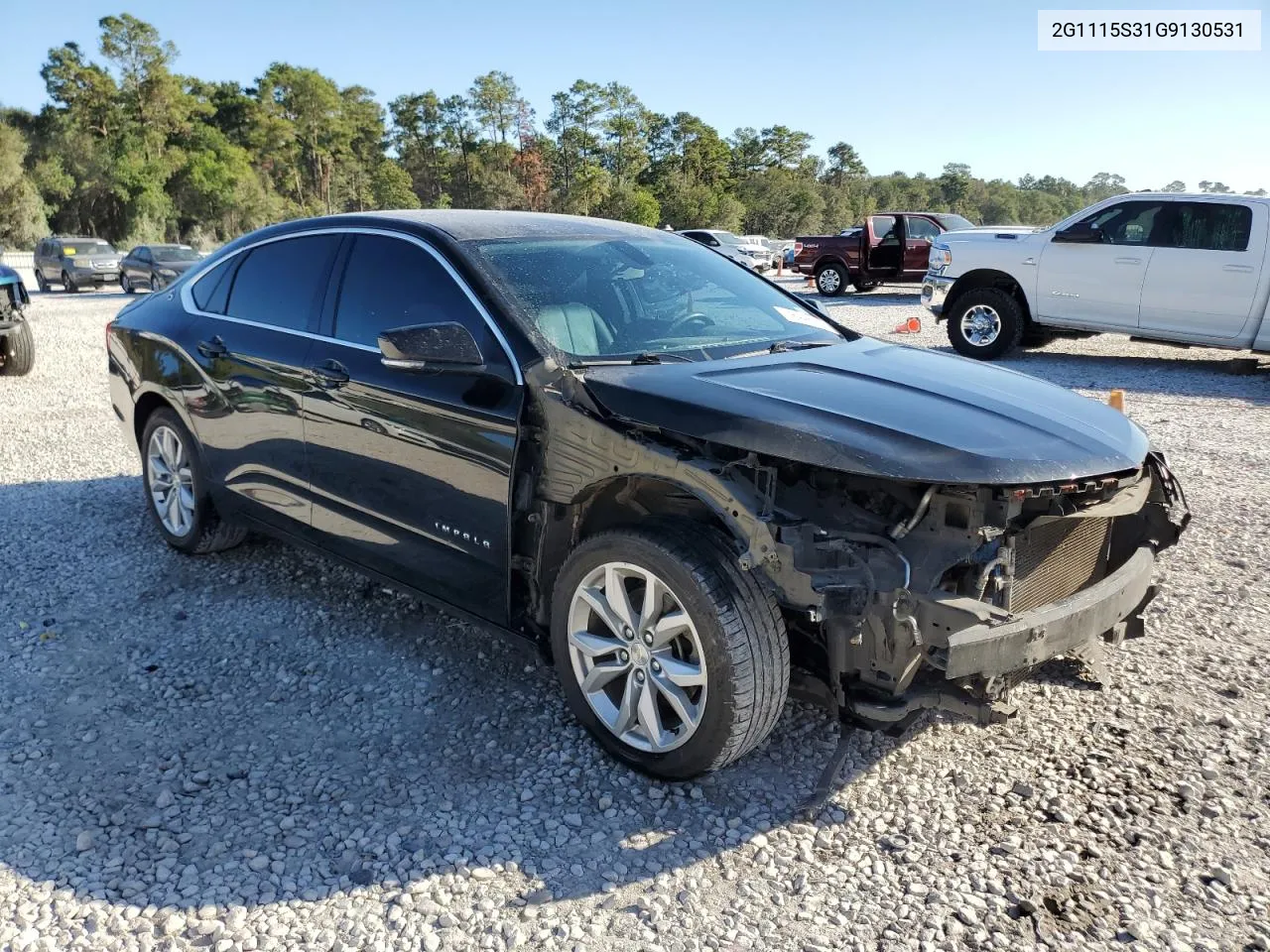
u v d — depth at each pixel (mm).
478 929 2479
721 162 141500
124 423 5320
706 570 2803
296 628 4254
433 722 3480
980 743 3342
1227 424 8383
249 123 132375
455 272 3572
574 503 3152
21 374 11492
